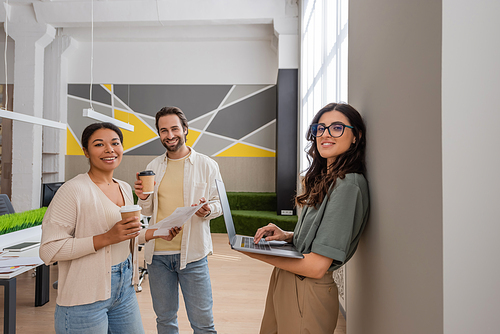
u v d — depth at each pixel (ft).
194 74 22.57
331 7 9.73
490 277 2.11
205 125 22.67
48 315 8.48
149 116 22.68
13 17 19.43
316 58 12.51
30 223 9.62
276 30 18.03
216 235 18.97
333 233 3.37
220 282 11.19
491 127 2.12
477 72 2.13
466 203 2.12
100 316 3.97
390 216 3.12
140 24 19.11
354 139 3.97
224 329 7.89
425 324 2.39
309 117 14.33
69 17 18.98
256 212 20.11
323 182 3.75
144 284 10.96
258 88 22.50
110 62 22.71
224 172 22.70
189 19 18.38
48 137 21.93
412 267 2.61
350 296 5.03
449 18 2.13
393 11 3.04
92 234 3.99
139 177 5.44
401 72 2.84
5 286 5.85
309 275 3.37
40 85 20.27
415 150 2.55
